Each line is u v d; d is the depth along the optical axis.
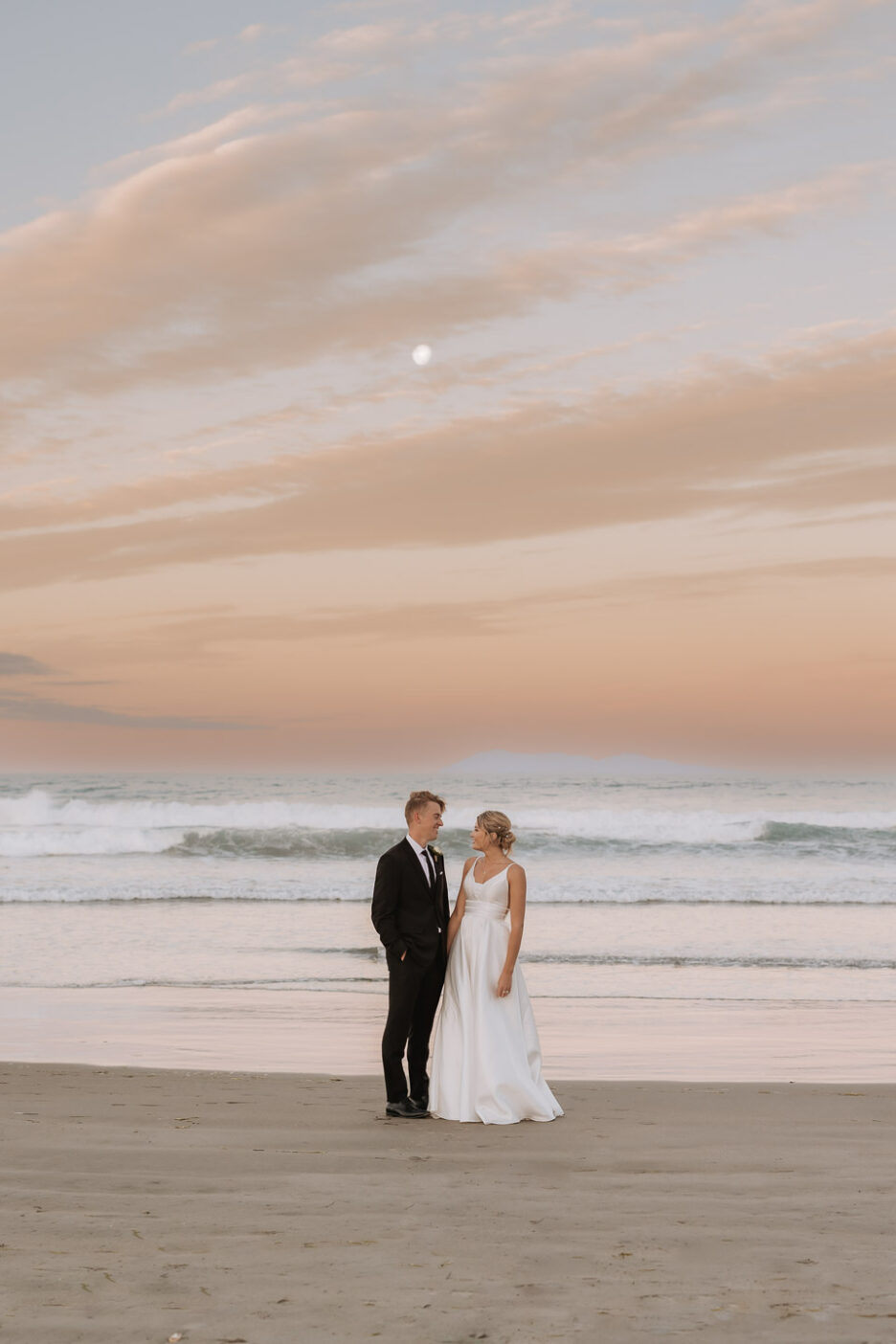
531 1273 3.46
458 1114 6.30
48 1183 4.72
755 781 73.06
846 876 25.28
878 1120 6.48
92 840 29.44
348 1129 6.08
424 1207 4.32
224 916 19.20
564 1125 6.24
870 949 15.93
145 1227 3.98
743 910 20.11
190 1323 3.00
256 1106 6.84
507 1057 6.39
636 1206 4.36
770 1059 9.23
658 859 28.53
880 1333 2.91
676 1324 2.99
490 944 6.46
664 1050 9.61
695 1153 5.50
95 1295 3.23
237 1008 11.70
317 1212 4.23
